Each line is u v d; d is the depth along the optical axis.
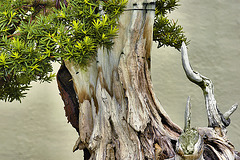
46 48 1.11
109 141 1.17
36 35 1.11
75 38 1.13
